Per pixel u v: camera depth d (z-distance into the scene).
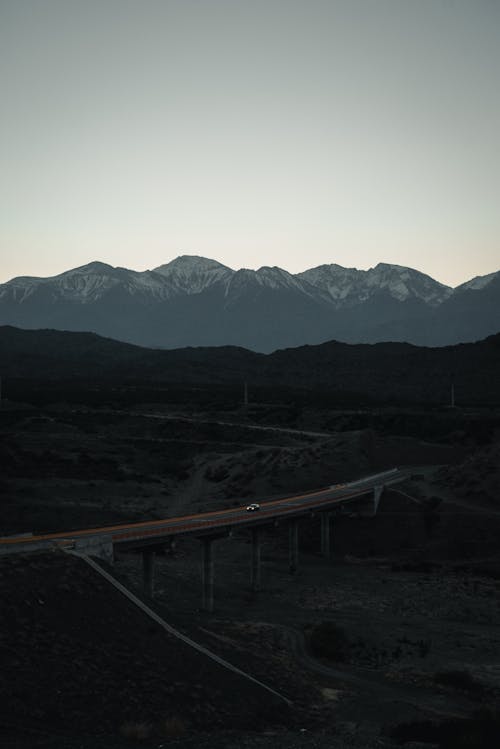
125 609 64.06
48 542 69.94
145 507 145.88
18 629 55.44
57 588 61.88
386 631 83.25
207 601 88.62
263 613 89.50
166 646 61.25
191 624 69.56
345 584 107.31
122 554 111.88
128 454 195.00
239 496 155.25
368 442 187.50
